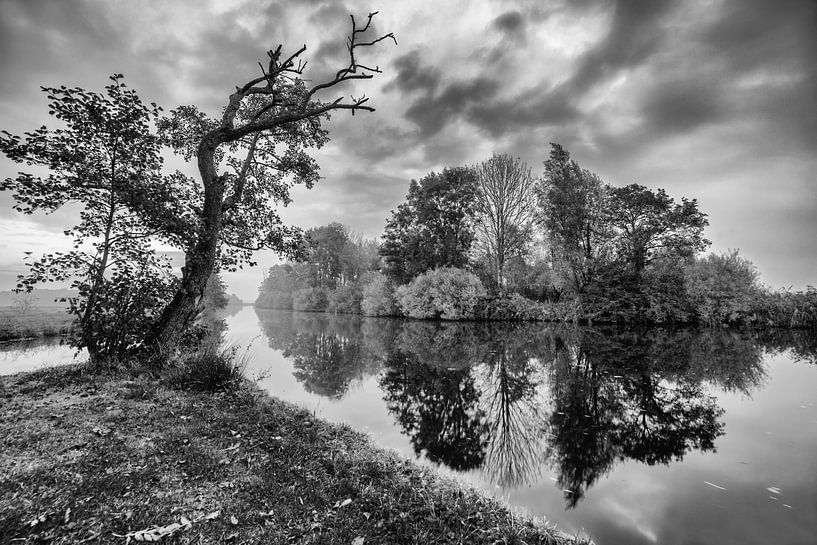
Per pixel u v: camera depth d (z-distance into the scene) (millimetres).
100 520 2932
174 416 5500
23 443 4289
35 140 7418
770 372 12523
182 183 10023
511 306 32656
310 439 5156
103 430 4781
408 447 5984
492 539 3199
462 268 37281
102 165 8711
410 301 35375
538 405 8906
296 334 25406
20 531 2725
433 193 37688
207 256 9484
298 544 2818
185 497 3381
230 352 9898
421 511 3504
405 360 15125
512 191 35344
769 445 6301
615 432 7020
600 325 30391
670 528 3799
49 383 7062
